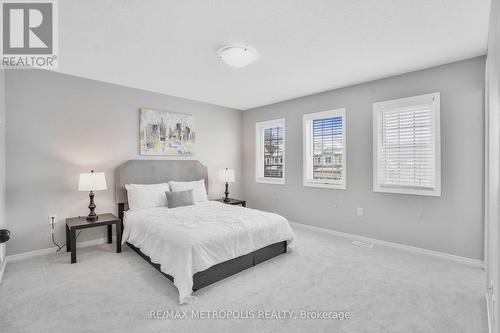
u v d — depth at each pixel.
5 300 2.22
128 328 1.86
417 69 3.34
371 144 3.82
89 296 2.30
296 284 2.54
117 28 2.32
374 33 2.44
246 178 5.80
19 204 3.19
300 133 4.74
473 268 2.90
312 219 4.57
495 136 1.50
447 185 3.16
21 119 3.21
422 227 3.36
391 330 1.85
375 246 3.67
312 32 2.41
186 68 3.32
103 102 3.85
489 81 2.09
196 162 4.91
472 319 1.97
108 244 3.76
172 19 2.18
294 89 4.24
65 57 2.95
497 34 1.32
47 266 2.95
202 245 2.43
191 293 2.36
